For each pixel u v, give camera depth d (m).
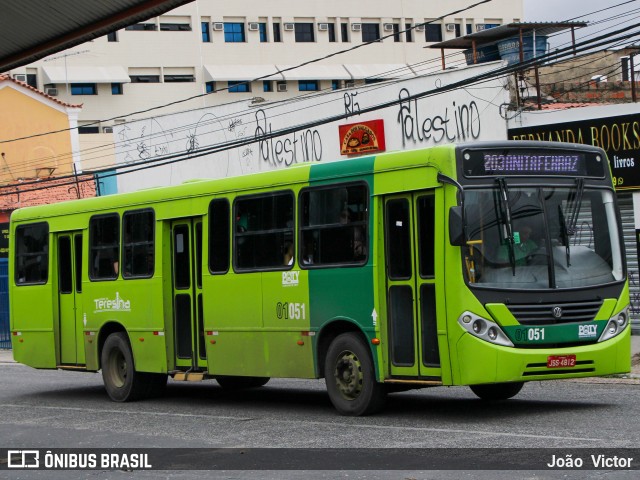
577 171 13.51
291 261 14.81
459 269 12.46
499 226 12.75
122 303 18.23
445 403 15.14
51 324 20.00
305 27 78.44
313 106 32.09
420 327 13.01
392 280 13.38
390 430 12.48
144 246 17.78
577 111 24.28
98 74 72.19
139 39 74.44
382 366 13.40
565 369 12.75
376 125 29.62
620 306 13.38
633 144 23.19
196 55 75.62
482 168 12.80
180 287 17.14
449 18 81.50
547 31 31.52
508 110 25.89
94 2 12.45
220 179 16.33
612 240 13.61
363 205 13.73
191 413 15.91
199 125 37.12
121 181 40.59
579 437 11.11
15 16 12.94
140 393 18.22
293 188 14.86
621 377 17.84
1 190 48.53
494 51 32.47
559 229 13.13
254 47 76.94
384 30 80.00
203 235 16.48
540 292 12.75
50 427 15.20
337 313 14.04
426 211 12.96
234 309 15.83
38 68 72.25
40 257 20.39
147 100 74.44
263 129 34.28
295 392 18.48
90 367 19.08
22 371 27.33
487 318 12.45
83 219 19.30
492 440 11.23
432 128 28.02
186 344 17.05
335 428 13.00
